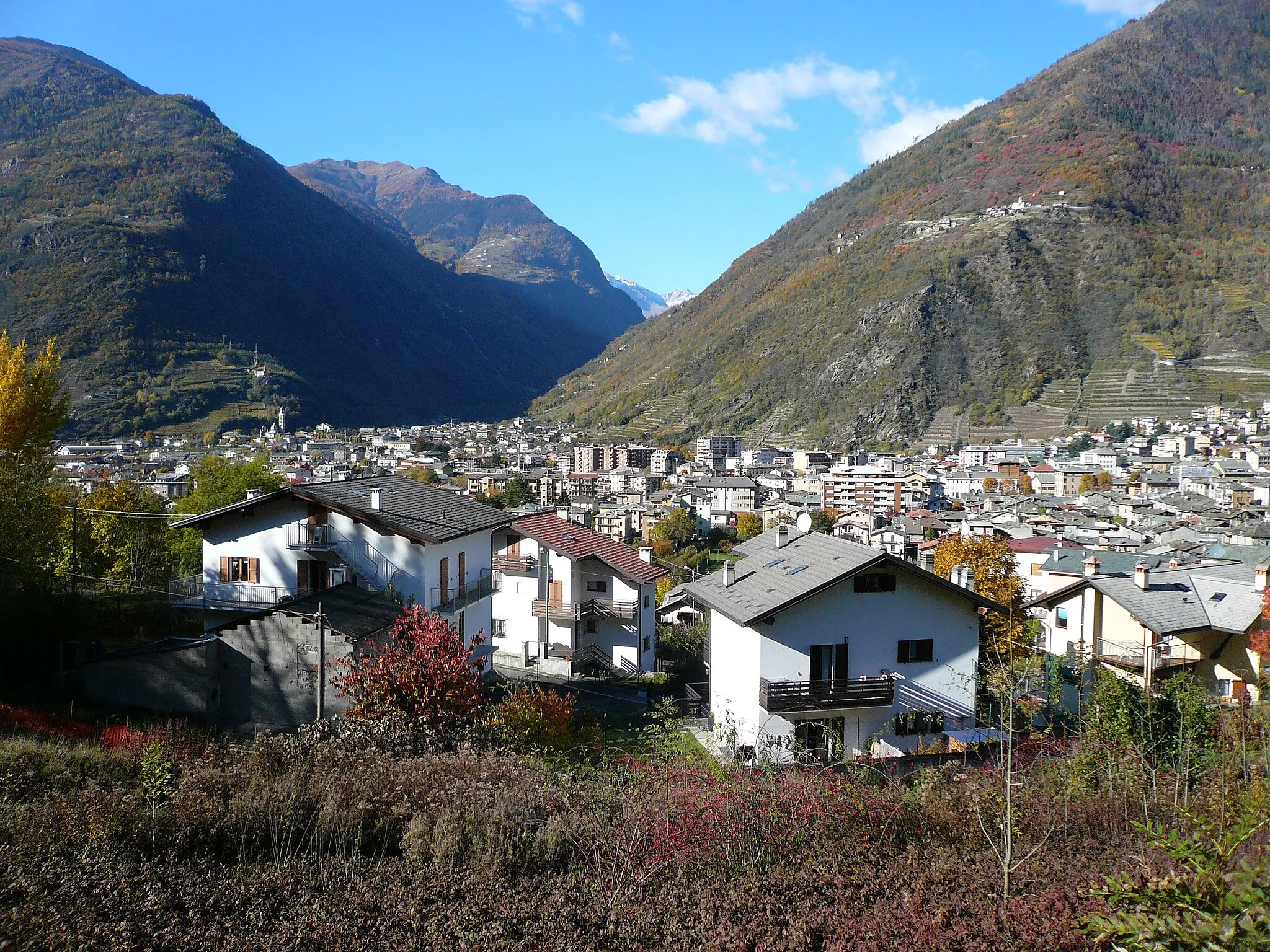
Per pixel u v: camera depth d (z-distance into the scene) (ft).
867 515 459.32
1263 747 51.98
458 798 47.88
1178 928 21.89
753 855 43.83
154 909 36.40
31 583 111.14
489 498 522.47
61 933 33.27
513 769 54.29
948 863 43.14
